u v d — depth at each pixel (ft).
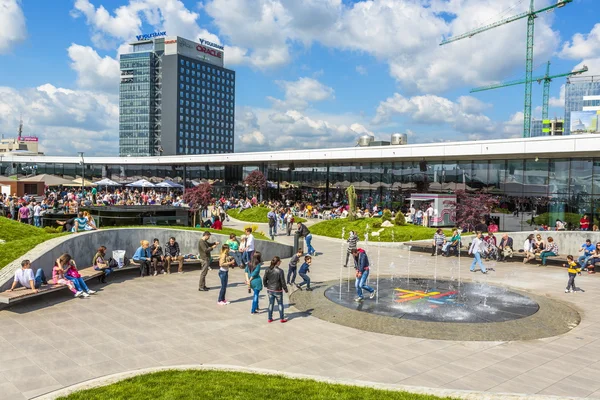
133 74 551.18
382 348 29.76
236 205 163.12
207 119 583.99
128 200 140.67
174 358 27.09
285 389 21.81
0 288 36.19
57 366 25.38
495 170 110.63
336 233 97.81
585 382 24.88
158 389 21.52
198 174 213.25
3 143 476.54
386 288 48.21
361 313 37.93
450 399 21.38
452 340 31.60
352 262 66.18
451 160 119.34
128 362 26.27
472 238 75.56
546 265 65.87
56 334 30.71
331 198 151.23
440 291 47.14
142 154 550.36
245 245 58.13
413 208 114.83
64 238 46.88
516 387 24.04
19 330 31.35
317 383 22.95
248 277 41.96
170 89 544.62
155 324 33.58
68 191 183.42
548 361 27.99
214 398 20.63
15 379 23.54
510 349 30.07
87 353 27.45
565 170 99.35
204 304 39.78
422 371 26.04
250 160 161.99
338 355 28.32
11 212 90.12
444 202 107.55
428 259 70.69
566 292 47.70
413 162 128.16
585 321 37.06
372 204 138.51
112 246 54.70
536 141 94.73
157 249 52.75
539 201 103.04
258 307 39.19
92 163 232.12
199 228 67.05
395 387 22.70
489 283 52.08
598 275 58.13
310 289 47.06
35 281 37.81
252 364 26.53
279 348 29.32
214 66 590.55
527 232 74.13
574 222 97.14
